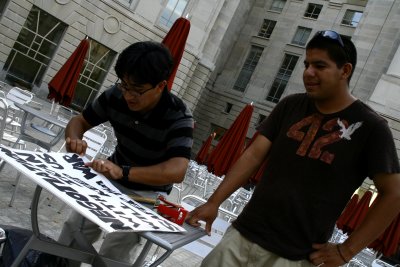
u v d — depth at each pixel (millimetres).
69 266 1989
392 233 5523
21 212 4281
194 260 5262
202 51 25406
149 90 1896
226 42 36781
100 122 2412
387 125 1893
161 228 1654
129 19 21203
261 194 2049
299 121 2070
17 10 18562
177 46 4227
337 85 1942
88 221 2475
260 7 37656
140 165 2303
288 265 1904
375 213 1833
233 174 2199
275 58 35625
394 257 17891
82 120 2395
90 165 2029
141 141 2234
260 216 2016
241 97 36125
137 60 1812
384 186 1826
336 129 1951
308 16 35312
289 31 35594
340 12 33469
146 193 2307
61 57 20109
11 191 4793
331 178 1901
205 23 23219
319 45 1926
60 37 20078
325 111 2016
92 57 20906
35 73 19891
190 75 23406
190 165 13148
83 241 2045
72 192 1517
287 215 1938
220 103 37125
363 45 28547
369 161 1862
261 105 35000
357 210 6902
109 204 1618
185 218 2027
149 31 21891
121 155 2354
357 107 1966
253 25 37625
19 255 1646
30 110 4957
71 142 2166
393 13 28031
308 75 1944
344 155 1903
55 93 6395
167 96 2160
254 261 1994
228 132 7145
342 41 1890
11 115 7305
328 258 1869
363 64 28016
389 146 1848
